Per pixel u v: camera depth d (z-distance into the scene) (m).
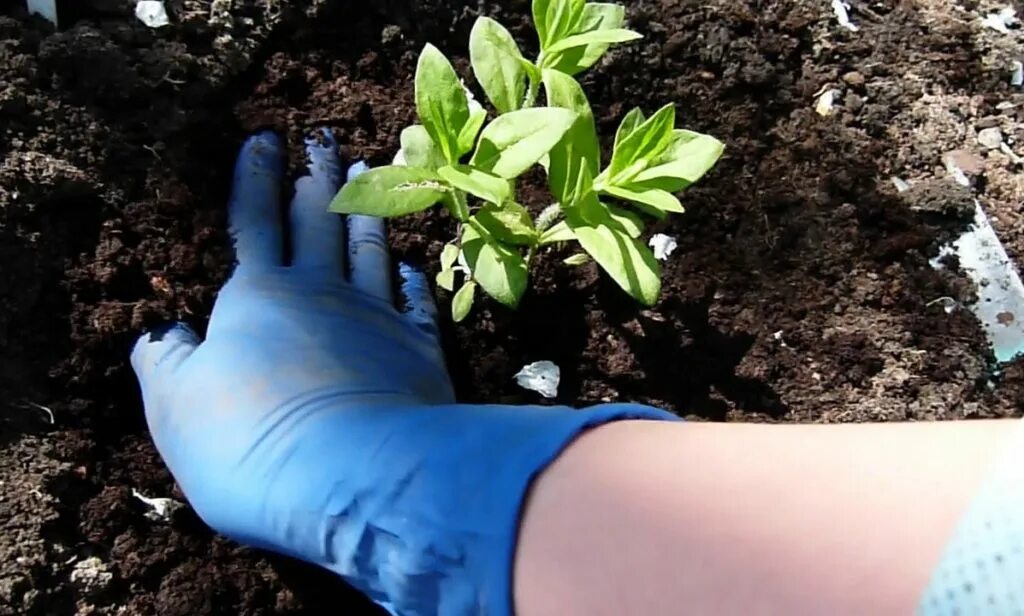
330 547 0.34
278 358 0.38
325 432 0.35
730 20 0.47
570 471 0.29
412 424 0.34
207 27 0.43
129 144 0.41
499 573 0.29
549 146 0.32
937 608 0.22
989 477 0.23
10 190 0.38
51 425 0.38
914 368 0.43
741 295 0.44
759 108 0.47
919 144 0.47
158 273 0.40
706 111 0.46
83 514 0.38
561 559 0.28
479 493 0.30
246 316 0.39
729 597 0.25
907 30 0.49
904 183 0.46
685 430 0.29
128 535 0.38
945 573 0.23
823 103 0.47
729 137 0.46
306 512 0.34
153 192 0.41
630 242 0.36
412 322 0.42
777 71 0.47
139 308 0.40
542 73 0.36
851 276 0.45
